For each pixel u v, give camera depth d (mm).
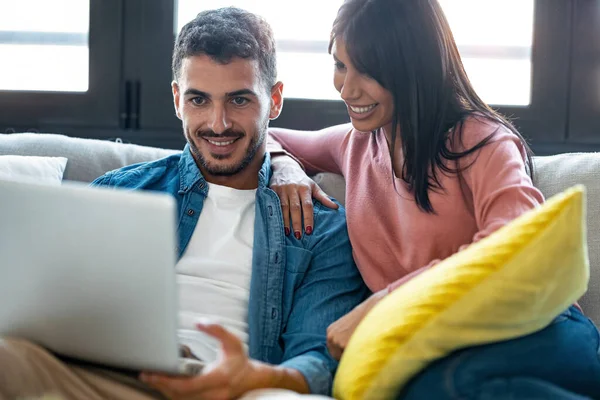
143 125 2438
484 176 1529
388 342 1259
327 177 1899
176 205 1729
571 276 1254
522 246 1229
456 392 1236
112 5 2393
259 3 2406
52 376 1238
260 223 1713
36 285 1206
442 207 1584
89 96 2428
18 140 1978
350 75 1595
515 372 1265
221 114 1671
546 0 2318
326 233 1736
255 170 1788
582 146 2355
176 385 1258
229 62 1667
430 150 1588
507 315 1246
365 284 1740
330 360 1521
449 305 1239
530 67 2355
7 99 2441
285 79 2422
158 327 1167
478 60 2381
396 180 1653
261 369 1321
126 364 1234
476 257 1268
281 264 1682
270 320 1635
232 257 1683
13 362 1208
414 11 1570
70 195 1128
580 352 1334
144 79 2420
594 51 2326
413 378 1287
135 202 1102
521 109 2357
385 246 1660
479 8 2365
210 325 1293
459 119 1609
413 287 1320
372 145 1757
